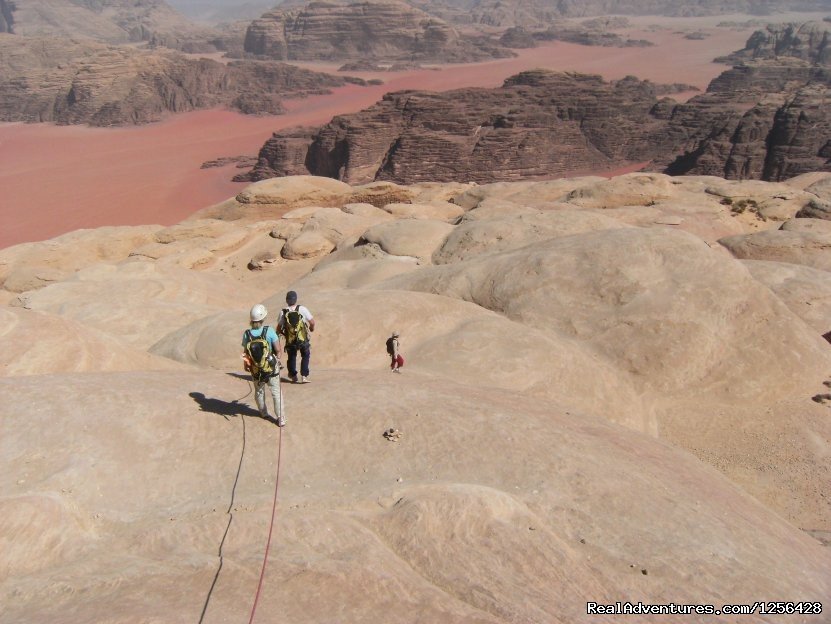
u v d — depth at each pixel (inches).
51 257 2503.7
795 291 1393.9
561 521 405.4
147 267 1904.5
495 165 6250.0
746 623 339.3
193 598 289.7
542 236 1609.3
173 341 1027.3
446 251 1704.0
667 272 1168.2
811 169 5226.4
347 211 2748.5
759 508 554.6
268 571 311.4
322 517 362.0
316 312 984.9
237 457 447.5
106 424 460.8
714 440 984.9
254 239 2684.5
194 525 355.9
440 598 308.3
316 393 556.7
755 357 1097.4
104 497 394.0
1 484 392.2
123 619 265.1
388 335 968.3
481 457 469.1
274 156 6963.6
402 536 358.0
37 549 329.7
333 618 285.9
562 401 900.0
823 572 439.8
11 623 272.7
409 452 470.0
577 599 331.9
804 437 991.0
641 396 1049.5
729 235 2162.9
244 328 965.2
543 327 1138.0
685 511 443.5
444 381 674.8
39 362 671.1
